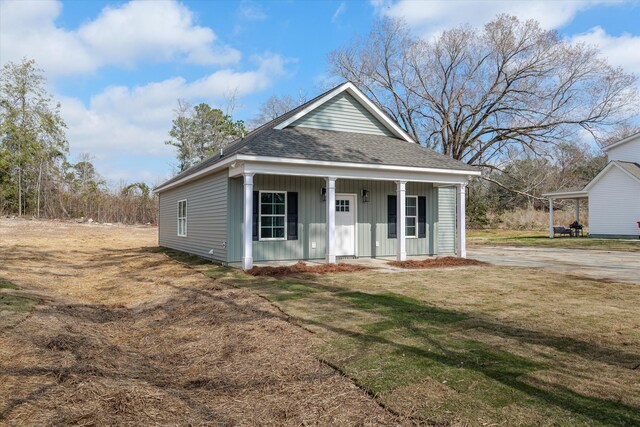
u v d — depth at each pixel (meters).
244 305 7.09
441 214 15.80
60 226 28.94
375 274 10.50
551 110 30.39
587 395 3.51
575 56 29.34
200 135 49.19
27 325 5.64
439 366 4.19
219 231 12.69
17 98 36.22
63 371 4.09
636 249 18.25
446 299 7.43
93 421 3.12
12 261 13.21
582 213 36.41
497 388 3.66
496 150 33.34
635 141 26.67
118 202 37.16
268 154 10.88
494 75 31.98
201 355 4.92
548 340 5.01
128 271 12.13
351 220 14.18
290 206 13.02
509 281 9.43
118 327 6.52
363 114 15.06
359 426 3.09
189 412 3.40
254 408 3.46
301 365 4.35
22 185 35.72
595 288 8.52
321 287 8.65
